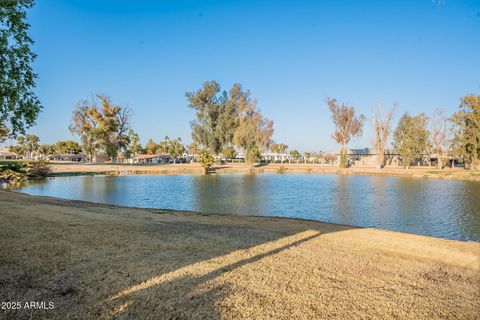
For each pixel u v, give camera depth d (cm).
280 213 1623
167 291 416
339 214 1600
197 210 1692
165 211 1320
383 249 702
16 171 3653
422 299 434
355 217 1522
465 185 3147
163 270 491
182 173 5038
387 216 1545
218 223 998
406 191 2627
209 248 632
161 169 5203
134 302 382
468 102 4578
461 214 1595
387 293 448
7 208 1032
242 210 1705
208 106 6862
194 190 2681
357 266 564
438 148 5834
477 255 673
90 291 408
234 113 6956
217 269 507
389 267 569
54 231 716
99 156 8625
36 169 3872
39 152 9981
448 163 6575
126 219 948
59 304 372
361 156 8012
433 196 2306
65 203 1438
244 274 491
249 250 632
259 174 4981
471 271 572
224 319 353
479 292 470
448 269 577
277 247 670
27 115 877
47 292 402
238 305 387
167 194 2400
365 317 374
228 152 8231
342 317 371
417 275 533
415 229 1281
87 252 566
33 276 449
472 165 4766
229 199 2134
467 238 1147
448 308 410
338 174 5066
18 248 571
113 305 373
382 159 6062
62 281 436
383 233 920
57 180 3622
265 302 399
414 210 1712
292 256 605
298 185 3156
